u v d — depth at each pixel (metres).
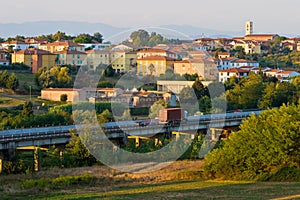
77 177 64.06
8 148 77.25
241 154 63.94
